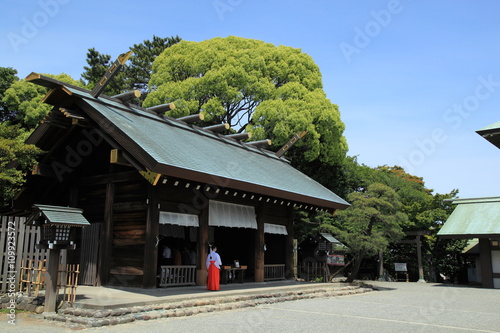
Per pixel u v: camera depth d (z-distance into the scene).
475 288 20.48
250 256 17.70
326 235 19.45
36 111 23.52
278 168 17.81
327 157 24.78
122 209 11.73
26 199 13.87
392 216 18.36
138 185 11.58
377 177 27.95
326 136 24.58
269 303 11.16
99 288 10.91
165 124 14.51
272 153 20.45
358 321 8.54
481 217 22.91
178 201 11.91
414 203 27.41
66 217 8.18
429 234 26.08
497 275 21.39
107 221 11.85
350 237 18.52
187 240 16.00
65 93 11.16
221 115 25.86
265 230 15.88
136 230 11.33
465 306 12.03
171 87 24.86
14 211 14.54
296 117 23.48
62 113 11.54
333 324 8.05
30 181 13.55
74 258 12.63
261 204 15.44
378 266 27.47
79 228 12.85
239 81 24.81
